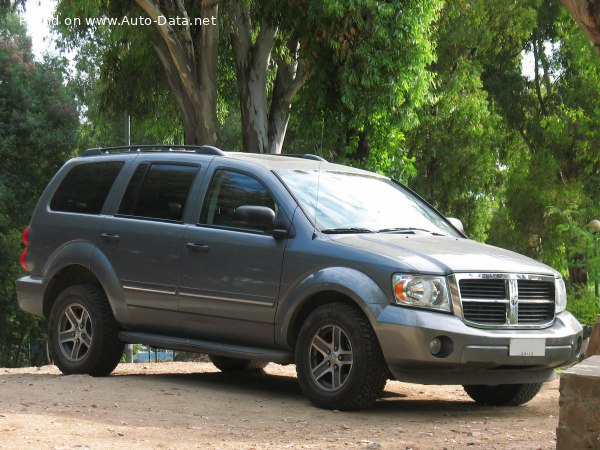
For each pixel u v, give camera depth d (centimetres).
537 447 695
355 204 991
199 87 2570
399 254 877
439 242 943
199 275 994
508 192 4700
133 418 831
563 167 4775
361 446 704
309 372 901
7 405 884
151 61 2827
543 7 4712
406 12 2389
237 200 994
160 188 1065
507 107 4828
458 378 868
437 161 4325
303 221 937
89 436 724
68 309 1116
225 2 2630
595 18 698
